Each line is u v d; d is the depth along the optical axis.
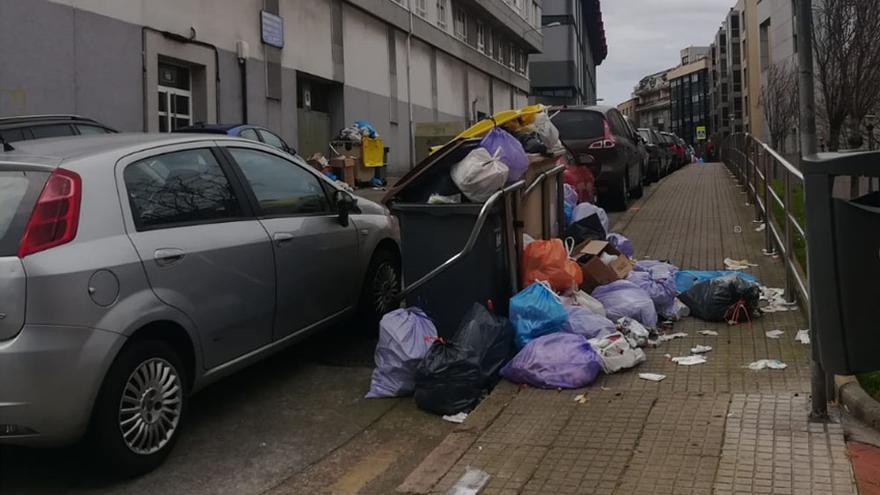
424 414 5.09
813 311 3.47
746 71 60.06
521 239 6.16
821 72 12.32
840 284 3.33
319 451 4.58
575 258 6.73
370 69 25.98
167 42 15.84
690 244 9.48
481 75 40.78
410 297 5.94
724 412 4.43
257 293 5.13
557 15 66.81
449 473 3.94
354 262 6.36
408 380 5.34
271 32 19.48
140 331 4.25
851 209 3.28
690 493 3.56
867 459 3.79
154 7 15.45
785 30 34.38
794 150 31.36
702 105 123.62
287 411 5.21
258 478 4.25
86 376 3.90
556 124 12.84
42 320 3.79
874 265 3.26
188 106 17.11
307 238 5.72
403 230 5.98
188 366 4.64
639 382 5.05
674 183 19.06
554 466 3.94
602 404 4.71
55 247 3.91
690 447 4.03
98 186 4.22
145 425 4.24
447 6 34.59
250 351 5.13
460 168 5.80
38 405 3.77
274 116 19.78
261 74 19.16
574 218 8.07
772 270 7.92
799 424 4.17
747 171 13.73
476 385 5.04
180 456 4.54
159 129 15.93
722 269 8.13
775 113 30.84
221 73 17.62
